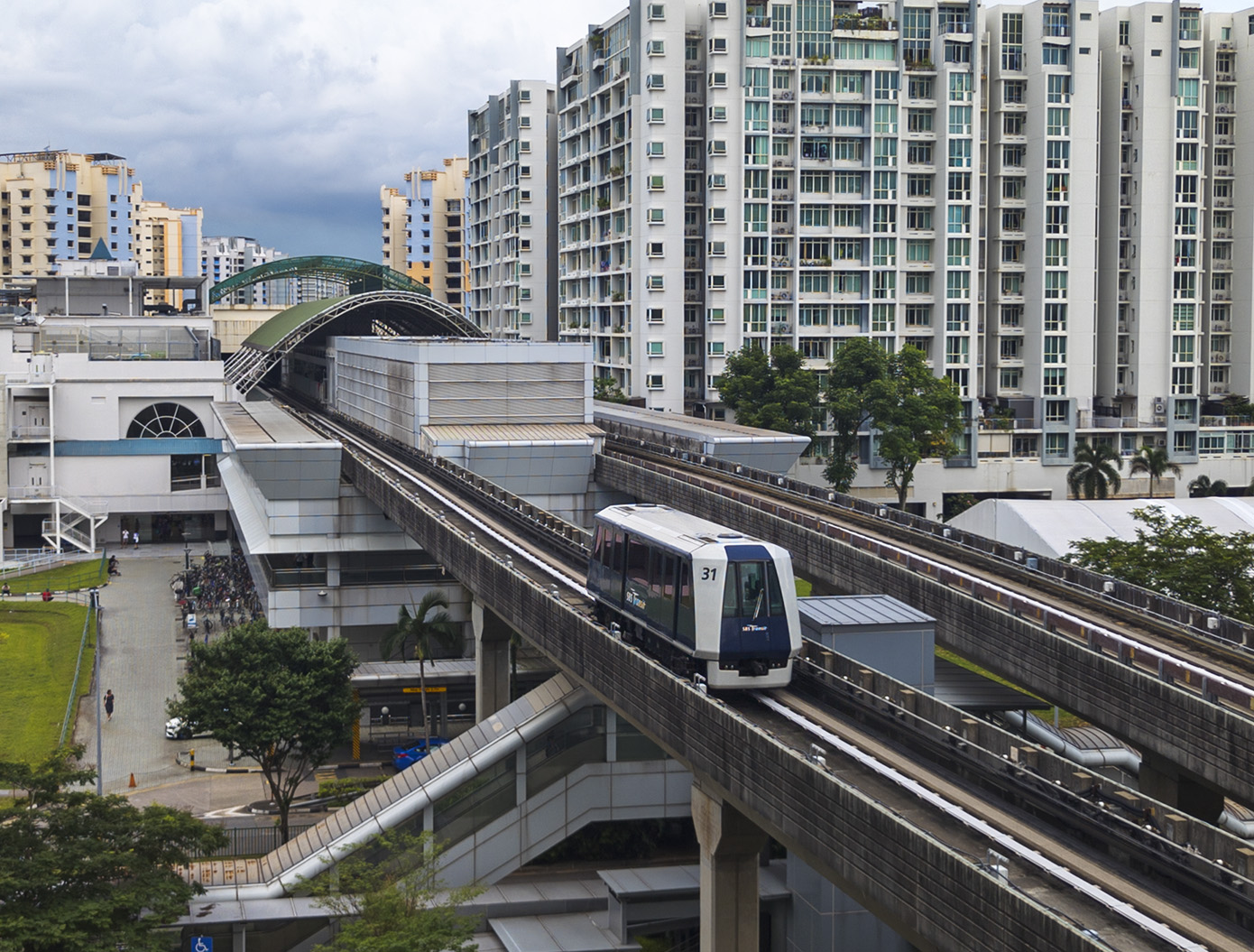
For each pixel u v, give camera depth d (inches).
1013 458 6003.9
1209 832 1091.3
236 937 1787.6
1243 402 6117.1
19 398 5113.2
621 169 6210.6
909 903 1082.7
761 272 5876.0
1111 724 1771.7
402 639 2957.7
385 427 4490.7
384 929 1530.5
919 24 5925.2
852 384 5408.5
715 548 1625.2
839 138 5895.7
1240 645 1889.8
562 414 4089.6
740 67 5762.8
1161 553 2694.4
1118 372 6146.7
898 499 5925.2
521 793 2039.9
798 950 1817.2
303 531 3403.1
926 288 6018.7
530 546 2699.3
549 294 7564.0
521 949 1840.6
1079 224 5949.8
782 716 1565.0
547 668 2960.1
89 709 3147.1
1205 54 6166.3
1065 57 5900.6
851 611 1845.5
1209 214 6156.5
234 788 2689.5
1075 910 1035.9
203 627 3850.9
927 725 1418.6
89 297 6274.6
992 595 2112.5
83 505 5132.9
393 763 2847.0
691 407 6092.5
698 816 1545.3
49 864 1433.3
